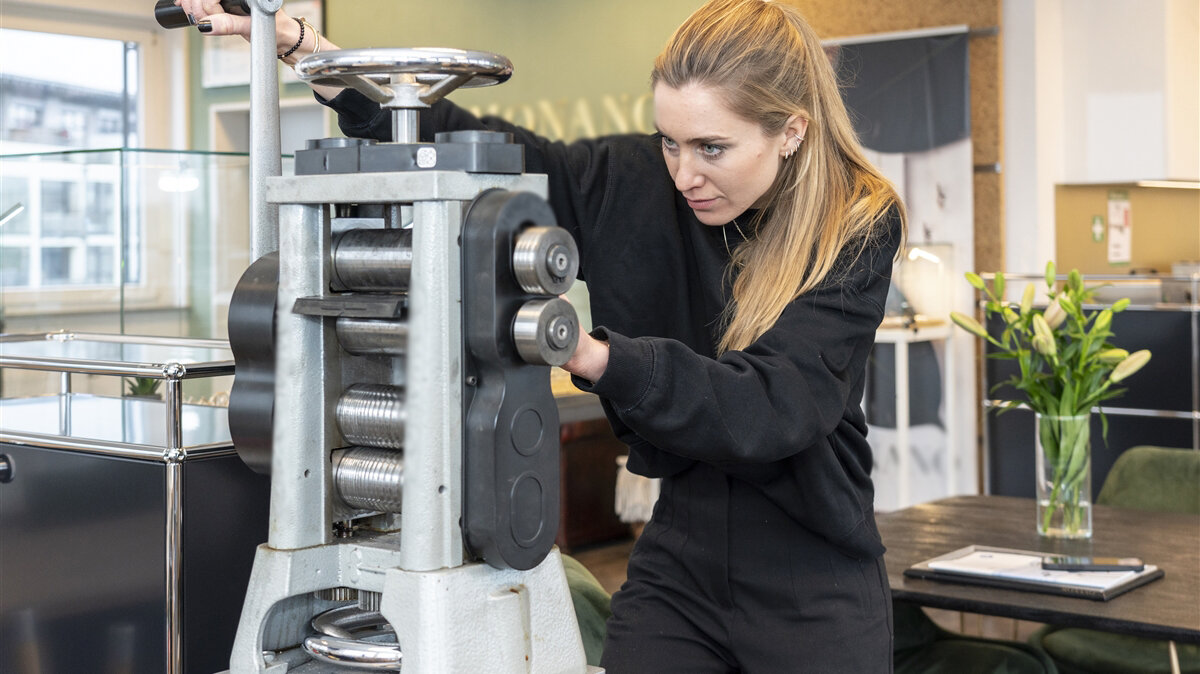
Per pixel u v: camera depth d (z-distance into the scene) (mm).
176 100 4949
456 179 721
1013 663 2285
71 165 1843
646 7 5770
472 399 743
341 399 817
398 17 5984
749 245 1403
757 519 1381
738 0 1317
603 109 5902
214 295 1935
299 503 801
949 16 5789
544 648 788
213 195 1908
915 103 5719
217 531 1205
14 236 1883
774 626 1373
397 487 778
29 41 4133
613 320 1508
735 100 1228
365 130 1237
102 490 1218
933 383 5727
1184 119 5719
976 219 5816
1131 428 4898
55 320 1860
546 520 774
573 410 4270
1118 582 1846
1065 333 2324
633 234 1488
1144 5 5641
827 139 1345
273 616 823
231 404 857
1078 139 5891
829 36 6105
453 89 804
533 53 5988
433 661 716
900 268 5770
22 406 1497
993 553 2092
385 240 785
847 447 1339
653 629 1439
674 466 1409
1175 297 4883
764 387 1053
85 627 1248
